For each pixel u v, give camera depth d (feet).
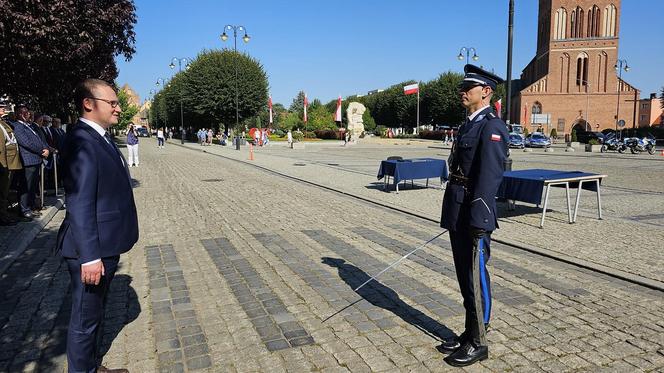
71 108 53.52
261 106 179.93
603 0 209.36
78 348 9.75
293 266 19.21
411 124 259.80
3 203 25.14
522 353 12.03
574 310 14.80
